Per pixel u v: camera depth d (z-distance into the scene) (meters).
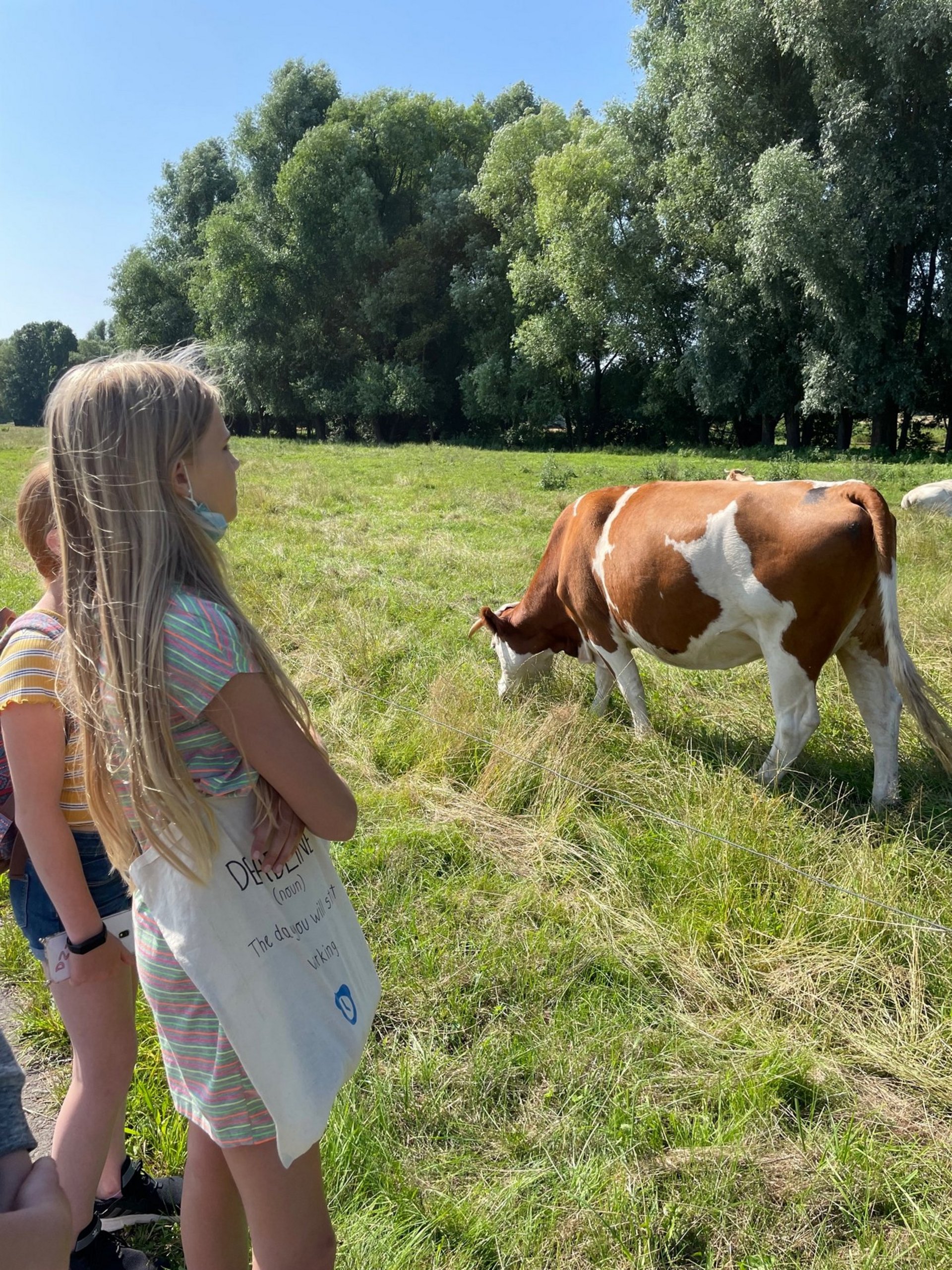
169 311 46.53
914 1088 2.60
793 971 3.04
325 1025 1.47
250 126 43.53
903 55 21.30
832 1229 2.16
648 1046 2.72
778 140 26.03
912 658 5.85
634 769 4.50
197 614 1.39
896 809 4.14
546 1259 2.07
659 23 30.59
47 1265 0.91
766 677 5.82
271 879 1.47
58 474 1.47
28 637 1.65
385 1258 2.04
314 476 19.12
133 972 1.92
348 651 6.29
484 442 39.25
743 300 28.00
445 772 4.60
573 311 32.50
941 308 24.56
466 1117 2.49
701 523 4.38
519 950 3.15
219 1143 1.46
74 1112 1.85
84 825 1.76
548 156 32.84
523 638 5.77
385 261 39.47
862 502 4.06
